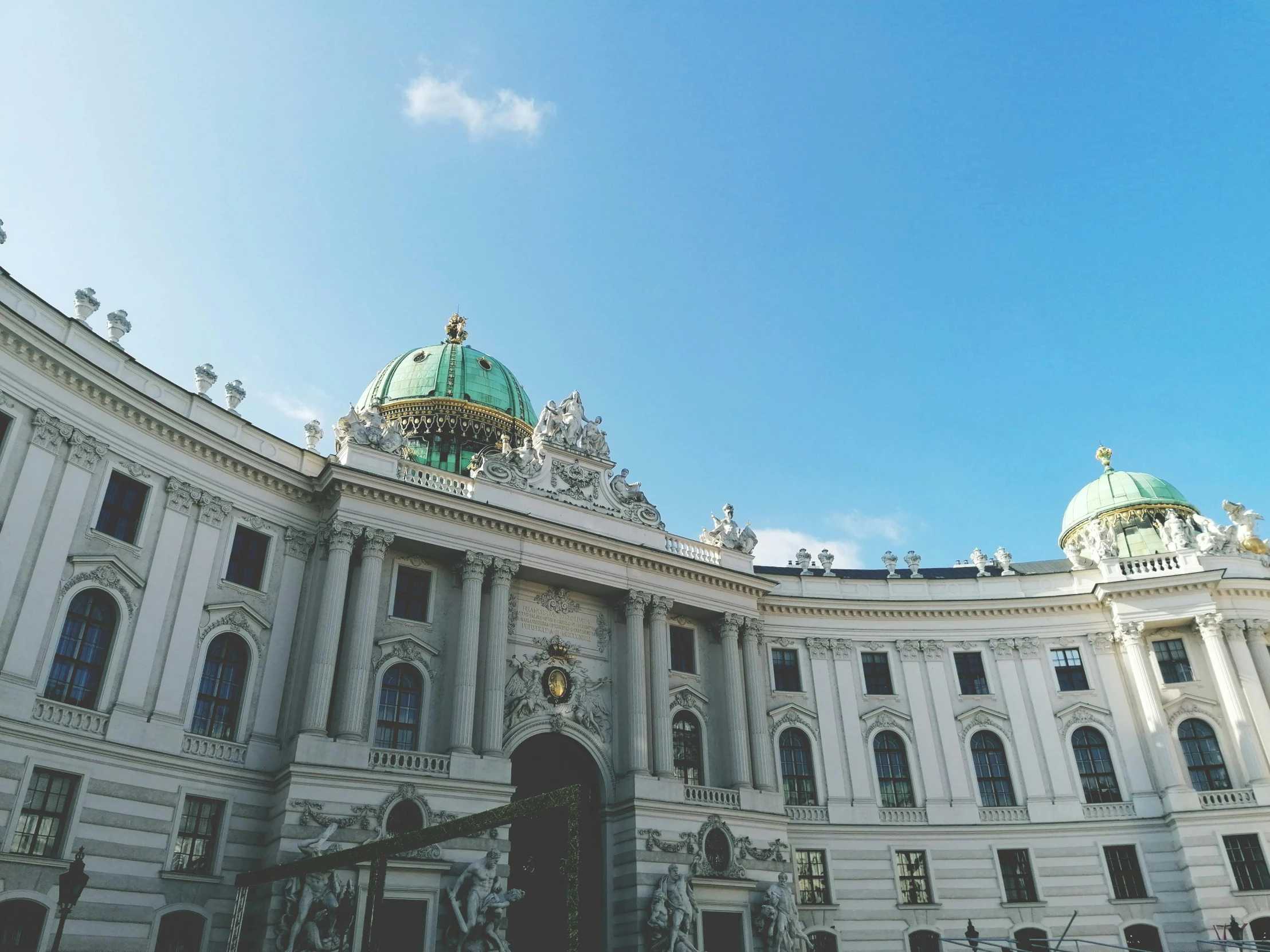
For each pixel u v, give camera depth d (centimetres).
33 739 2894
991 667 5222
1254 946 3922
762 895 4206
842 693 5100
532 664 4216
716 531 5147
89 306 3497
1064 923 4572
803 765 4900
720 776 4566
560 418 4847
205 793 3300
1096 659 5175
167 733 3281
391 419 5562
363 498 3938
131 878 3020
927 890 4675
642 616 4538
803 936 4141
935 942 4556
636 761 4169
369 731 3653
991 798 4925
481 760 3741
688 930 3816
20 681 2923
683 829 4119
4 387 3073
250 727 3522
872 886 4625
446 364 5847
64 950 2816
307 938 3038
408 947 3306
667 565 4662
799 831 4672
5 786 2792
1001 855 4766
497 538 4219
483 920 3288
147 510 3456
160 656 3350
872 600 5281
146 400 3450
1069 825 4772
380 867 2291
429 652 3934
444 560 4172
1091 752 4988
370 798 3419
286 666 3709
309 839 3250
